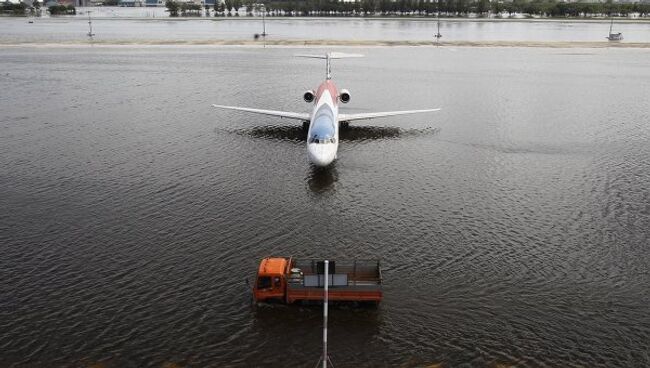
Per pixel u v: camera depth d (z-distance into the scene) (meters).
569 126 76.56
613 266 37.28
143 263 36.66
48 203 46.62
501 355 28.28
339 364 27.42
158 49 171.50
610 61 156.12
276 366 27.27
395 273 35.81
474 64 145.25
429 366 27.39
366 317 31.12
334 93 69.19
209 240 40.03
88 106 85.44
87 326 30.09
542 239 41.06
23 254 37.75
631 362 28.00
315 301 31.91
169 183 51.56
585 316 31.61
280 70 130.00
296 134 68.81
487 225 43.28
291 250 38.69
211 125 73.50
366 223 43.22
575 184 53.09
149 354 27.98
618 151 64.44
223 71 126.31
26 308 31.62
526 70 134.62
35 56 150.38
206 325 30.27
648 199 49.44
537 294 33.72
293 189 50.19
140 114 80.06
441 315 31.44
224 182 51.81
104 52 162.12
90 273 35.41
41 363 27.30
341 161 58.47
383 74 126.12
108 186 50.75
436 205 47.09
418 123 76.62
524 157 61.53
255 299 32.19
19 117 77.56
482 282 34.91
